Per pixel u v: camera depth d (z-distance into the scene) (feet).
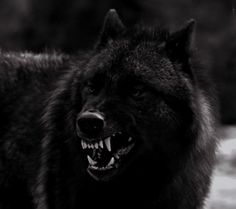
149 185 59.26
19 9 208.64
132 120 55.77
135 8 202.08
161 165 58.13
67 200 60.13
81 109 58.08
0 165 68.13
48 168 61.87
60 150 60.59
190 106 56.95
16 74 71.51
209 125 60.49
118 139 57.47
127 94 56.24
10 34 206.28
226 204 92.53
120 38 60.70
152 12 198.80
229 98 182.19
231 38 190.80
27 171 66.49
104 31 61.57
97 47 61.21
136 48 58.39
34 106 67.77
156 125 56.24
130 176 59.11
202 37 190.90
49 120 62.23
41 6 208.64
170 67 57.67
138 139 56.85
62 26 208.03
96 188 58.85
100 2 206.08
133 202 59.82
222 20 195.00
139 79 56.18
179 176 58.59
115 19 62.08
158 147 57.00
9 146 67.72
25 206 67.77
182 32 58.85
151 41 59.36
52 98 63.00
